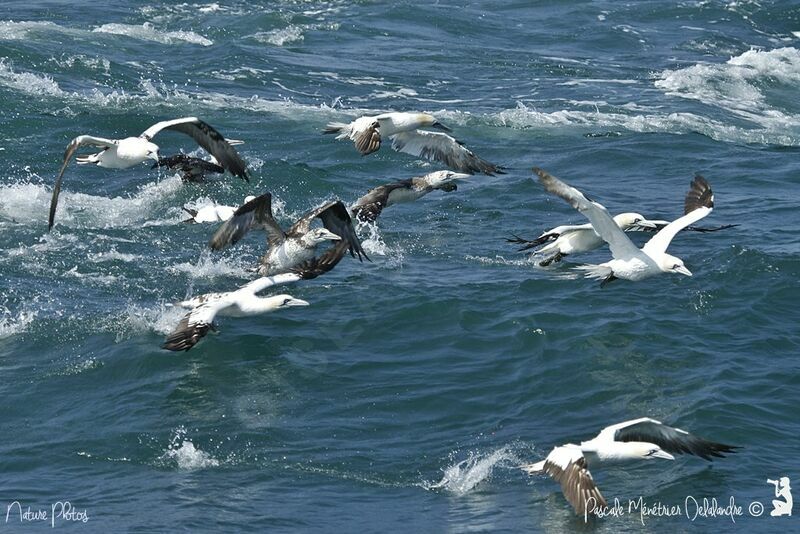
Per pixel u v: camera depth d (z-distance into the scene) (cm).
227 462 1571
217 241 1880
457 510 1445
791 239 2409
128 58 3847
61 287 2134
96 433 1650
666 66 4266
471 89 3781
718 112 3678
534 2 5262
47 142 2952
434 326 1986
